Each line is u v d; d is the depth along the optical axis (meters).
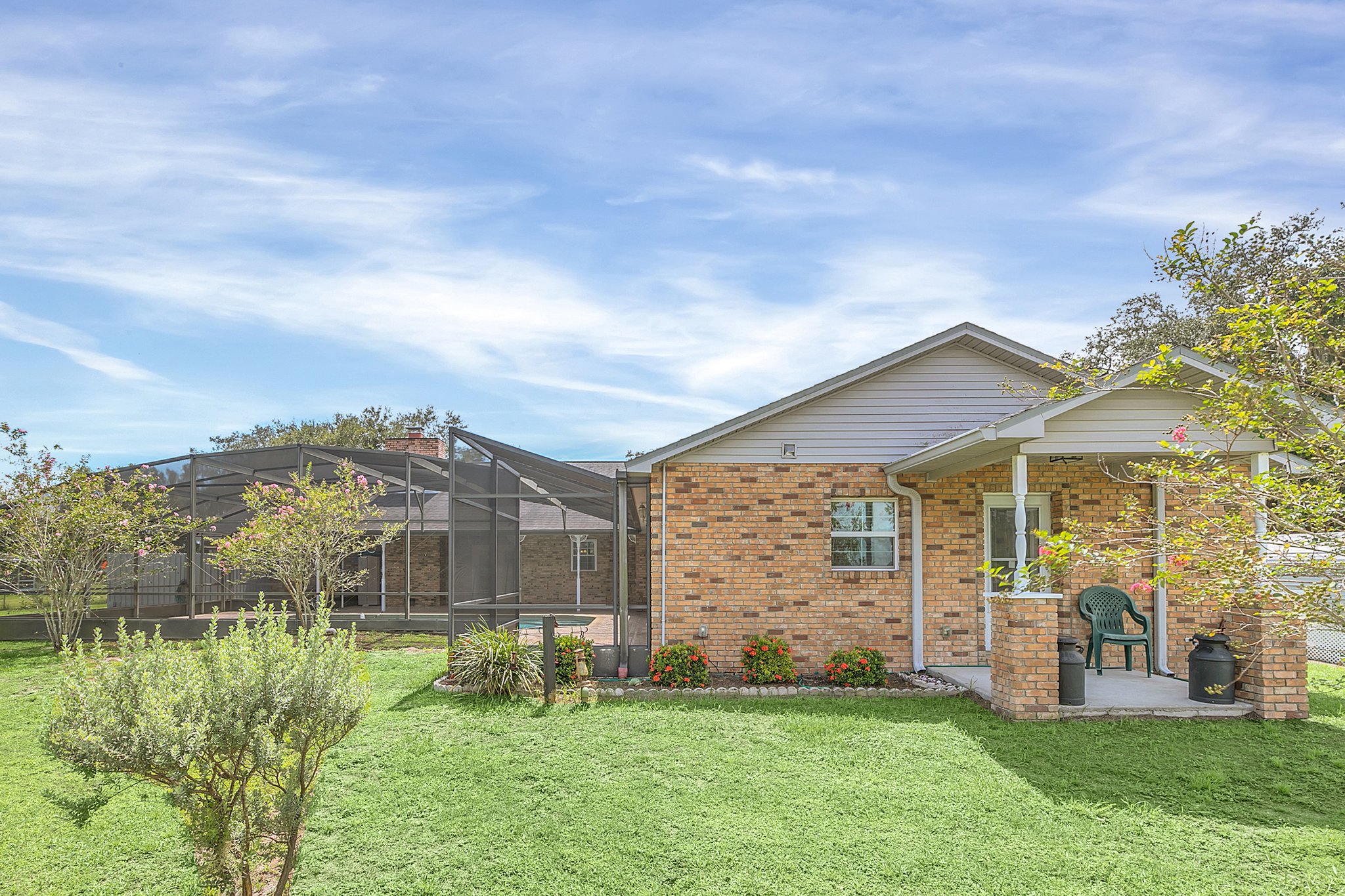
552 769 7.71
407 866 5.71
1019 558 9.45
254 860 4.76
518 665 11.19
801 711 9.95
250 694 4.44
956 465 11.38
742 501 12.58
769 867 5.57
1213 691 9.17
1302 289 5.96
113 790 7.33
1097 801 6.67
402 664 13.91
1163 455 9.23
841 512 12.83
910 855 5.71
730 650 12.39
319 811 6.71
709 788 7.15
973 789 6.98
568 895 5.25
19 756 8.79
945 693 10.86
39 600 18.67
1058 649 9.78
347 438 47.22
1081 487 12.35
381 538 18.17
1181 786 7.04
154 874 5.70
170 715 4.10
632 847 5.93
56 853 6.03
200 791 4.34
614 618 13.04
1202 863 5.54
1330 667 13.04
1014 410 12.63
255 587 19.84
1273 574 5.54
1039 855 5.68
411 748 8.43
